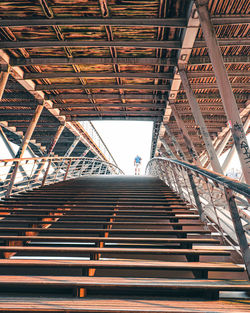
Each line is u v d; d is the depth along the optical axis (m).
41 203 5.22
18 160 7.24
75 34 8.02
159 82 11.97
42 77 10.39
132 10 6.86
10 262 2.29
